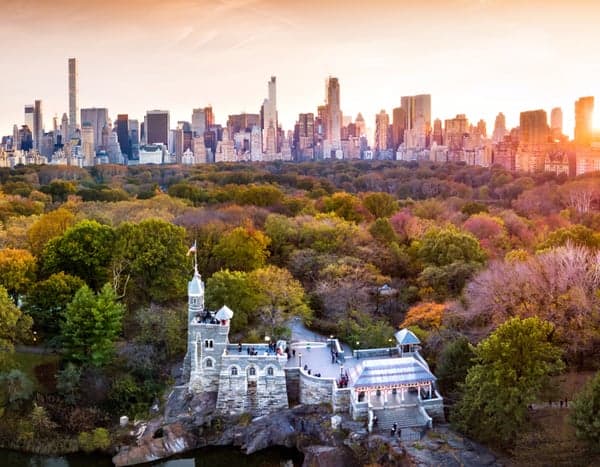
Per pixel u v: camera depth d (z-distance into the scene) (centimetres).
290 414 9269
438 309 10650
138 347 10444
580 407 7056
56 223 14512
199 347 9675
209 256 14000
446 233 13450
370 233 15400
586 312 9269
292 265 13662
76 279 11694
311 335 11412
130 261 12194
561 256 10525
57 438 9275
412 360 9144
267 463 8975
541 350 7706
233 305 11112
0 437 9356
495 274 10450
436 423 8694
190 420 9400
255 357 9462
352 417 8819
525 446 7356
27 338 10675
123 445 9144
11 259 11875
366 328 10681
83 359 10200
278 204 19700
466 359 9044
